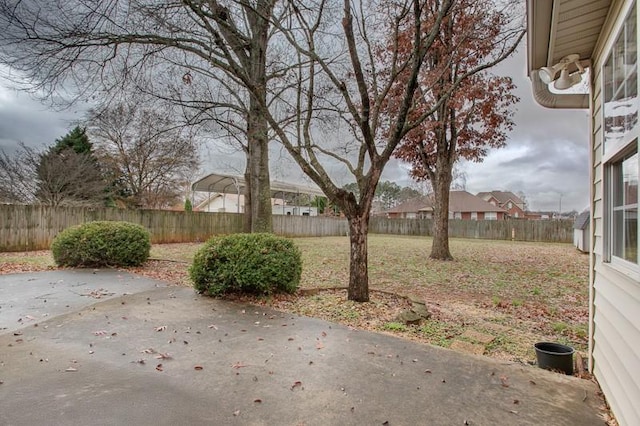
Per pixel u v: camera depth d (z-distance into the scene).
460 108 9.73
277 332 4.05
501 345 3.90
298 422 2.30
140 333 3.94
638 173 1.94
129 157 18.75
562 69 3.51
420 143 10.73
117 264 8.27
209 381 2.85
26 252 10.79
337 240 18.53
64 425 2.18
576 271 9.14
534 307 5.59
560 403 2.60
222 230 16.97
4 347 3.47
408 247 14.77
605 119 2.85
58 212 11.85
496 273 8.71
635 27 2.13
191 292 5.90
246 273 5.40
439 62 8.65
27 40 6.09
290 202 32.25
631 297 2.20
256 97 5.42
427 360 3.34
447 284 7.38
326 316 4.74
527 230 21.12
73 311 4.73
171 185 20.38
